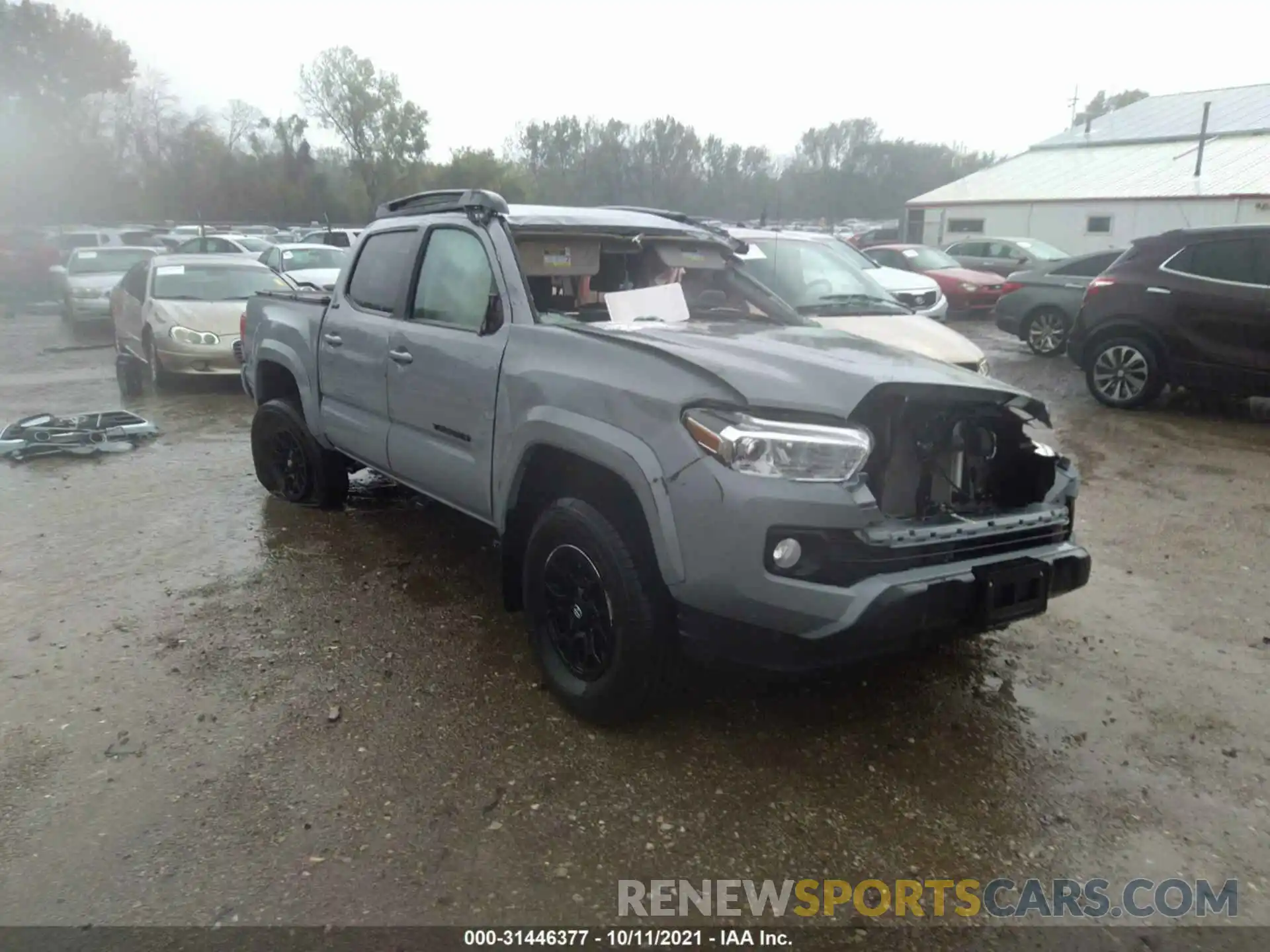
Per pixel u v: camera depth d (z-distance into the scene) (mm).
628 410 3094
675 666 3242
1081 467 7137
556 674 3529
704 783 3100
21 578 4770
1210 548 5371
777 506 2779
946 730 3445
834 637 2824
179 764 3162
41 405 9680
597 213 4484
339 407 5133
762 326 4117
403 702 3582
